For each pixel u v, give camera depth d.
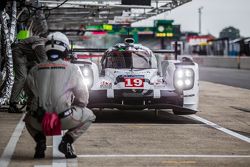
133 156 11.51
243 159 11.36
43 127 10.12
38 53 18.52
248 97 27.31
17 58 18.55
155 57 18.28
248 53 93.75
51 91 10.51
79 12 33.81
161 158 11.34
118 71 16.67
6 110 19.33
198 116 18.78
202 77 49.22
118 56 17.84
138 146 12.70
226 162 11.02
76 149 12.24
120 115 18.72
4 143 12.87
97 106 15.93
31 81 10.71
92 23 44.25
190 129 15.60
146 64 17.62
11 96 18.61
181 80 16.27
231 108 21.73
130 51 18.02
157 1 29.39
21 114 18.31
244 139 14.00
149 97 15.95
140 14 35.69
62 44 10.95
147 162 10.91
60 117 10.44
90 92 15.88
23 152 11.80
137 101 15.97
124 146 12.69
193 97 16.48
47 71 10.71
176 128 15.74
